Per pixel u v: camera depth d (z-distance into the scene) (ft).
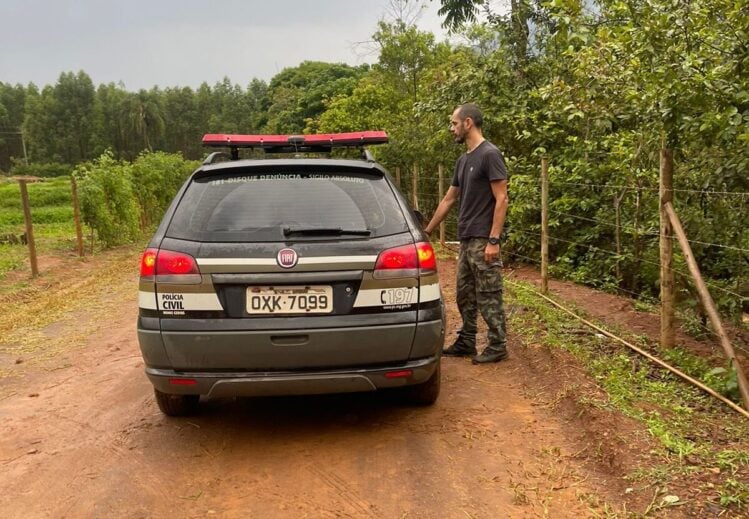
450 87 36.63
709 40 14.40
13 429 13.37
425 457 11.37
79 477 11.06
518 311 20.94
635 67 18.02
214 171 12.25
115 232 50.60
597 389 13.39
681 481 9.65
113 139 419.95
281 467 11.18
